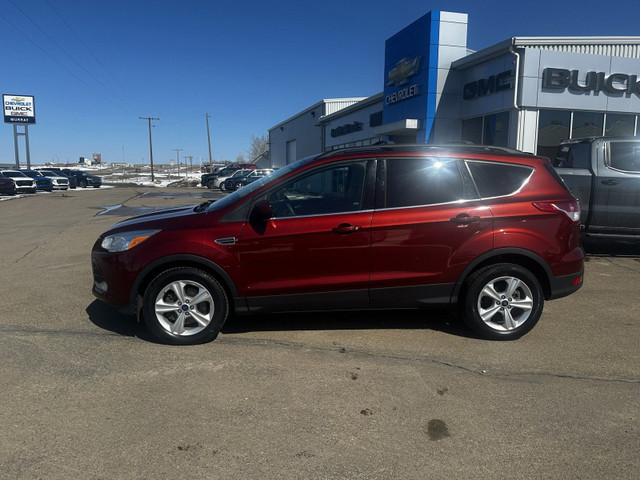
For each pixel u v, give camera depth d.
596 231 7.72
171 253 4.09
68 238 10.16
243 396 3.35
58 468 2.56
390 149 4.35
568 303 5.59
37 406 3.19
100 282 4.37
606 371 3.79
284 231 4.12
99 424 2.99
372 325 4.79
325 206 4.24
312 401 3.30
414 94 17.98
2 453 2.68
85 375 3.65
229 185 31.33
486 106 15.86
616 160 7.59
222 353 4.08
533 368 3.83
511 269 4.26
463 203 4.24
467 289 4.31
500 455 2.71
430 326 4.77
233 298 4.20
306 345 4.27
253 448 2.77
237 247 4.11
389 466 2.61
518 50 14.21
